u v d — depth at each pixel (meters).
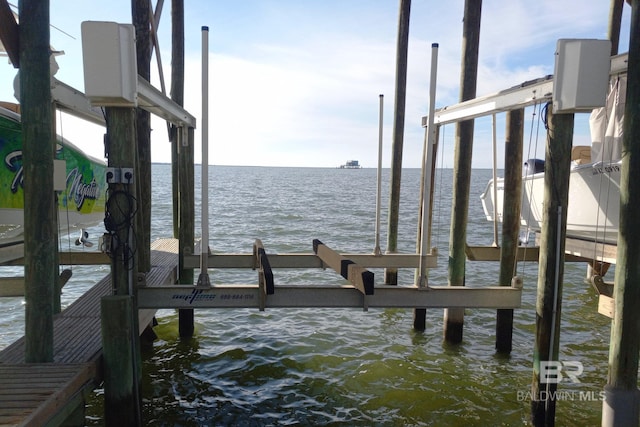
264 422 5.05
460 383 5.95
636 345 4.09
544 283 4.45
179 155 7.76
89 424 4.92
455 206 6.95
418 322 7.90
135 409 4.49
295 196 43.34
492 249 8.18
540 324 4.51
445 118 6.68
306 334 7.65
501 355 6.89
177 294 5.35
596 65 4.04
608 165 7.27
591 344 7.33
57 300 5.77
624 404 4.09
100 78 4.02
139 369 4.76
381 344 7.26
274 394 5.67
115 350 4.28
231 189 54.19
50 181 4.19
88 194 9.76
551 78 4.43
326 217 25.69
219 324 8.11
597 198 7.63
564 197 4.31
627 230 4.00
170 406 5.37
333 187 62.59
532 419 4.71
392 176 9.62
